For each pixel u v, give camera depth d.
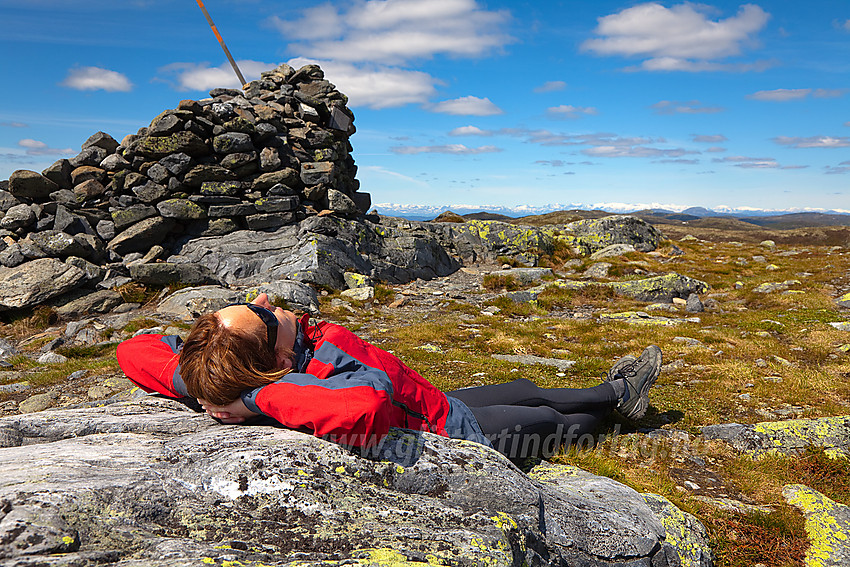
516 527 2.98
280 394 2.96
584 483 4.33
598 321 15.19
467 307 17.52
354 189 26.75
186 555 2.12
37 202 18.00
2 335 13.94
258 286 17.41
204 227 19.84
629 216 32.94
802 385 8.20
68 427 3.38
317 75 24.61
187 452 2.92
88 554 1.97
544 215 140.75
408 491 3.05
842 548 4.29
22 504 2.09
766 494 5.21
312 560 2.28
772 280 21.94
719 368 9.29
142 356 3.93
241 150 19.95
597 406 5.18
